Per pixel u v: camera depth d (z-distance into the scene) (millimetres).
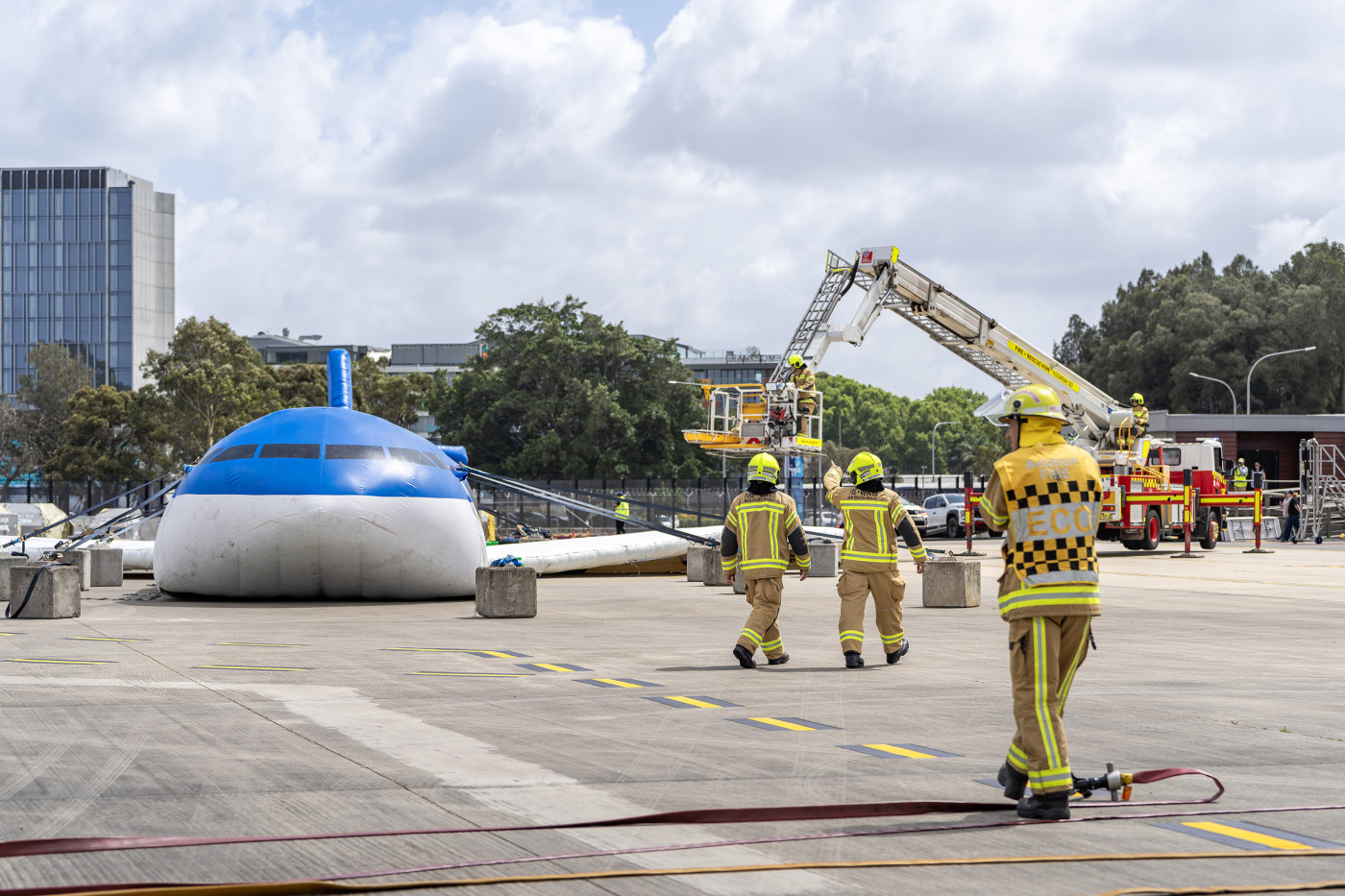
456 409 83500
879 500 11961
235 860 5031
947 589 19188
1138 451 36688
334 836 5402
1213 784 6723
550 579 27703
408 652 12883
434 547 20250
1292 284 102125
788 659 12312
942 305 32969
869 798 6281
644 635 14922
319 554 19562
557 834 5527
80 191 142000
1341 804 6234
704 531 30172
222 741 7641
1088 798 6262
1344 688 10500
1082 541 5969
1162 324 95500
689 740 7852
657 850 5254
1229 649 13625
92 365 141500
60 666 11297
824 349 33469
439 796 6230
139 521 25922
